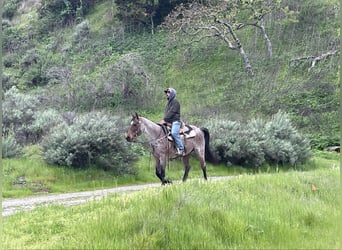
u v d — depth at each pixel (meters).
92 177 19.53
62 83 49.97
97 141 19.83
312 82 43.28
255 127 28.95
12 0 83.38
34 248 7.33
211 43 54.56
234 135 25.84
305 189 11.05
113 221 7.73
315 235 8.16
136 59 49.19
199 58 53.06
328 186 11.61
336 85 41.72
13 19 80.31
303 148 27.06
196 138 14.37
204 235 7.46
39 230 8.36
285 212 8.98
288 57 48.56
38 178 18.28
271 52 49.84
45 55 63.59
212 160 15.20
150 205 8.34
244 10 56.03
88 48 61.19
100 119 21.75
